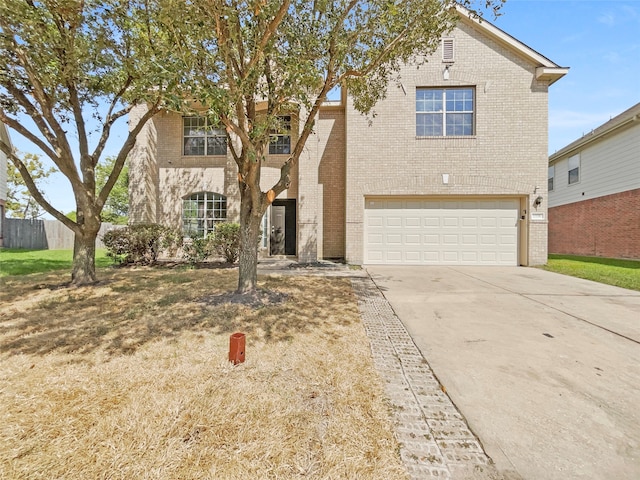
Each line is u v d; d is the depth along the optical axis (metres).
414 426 2.16
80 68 5.62
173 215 12.38
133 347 3.34
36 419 2.12
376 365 3.06
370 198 10.70
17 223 15.48
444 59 10.21
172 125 12.44
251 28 3.99
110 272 8.36
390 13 4.23
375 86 5.97
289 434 2.04
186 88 3.39
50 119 5.77
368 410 2.32
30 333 3.71
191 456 1.84
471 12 4.82
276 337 3.70
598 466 1.83
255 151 4.47
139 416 2.16
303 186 11.30
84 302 5.11
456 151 10.30
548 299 5.68
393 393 2.57
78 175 6.30
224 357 3.13
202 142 12.46
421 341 3.69
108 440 1.94
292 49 4.61
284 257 12.15
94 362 2.98
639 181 11.59
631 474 1.77
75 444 1.90
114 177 6.69
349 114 10.58
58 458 1.80
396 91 10.39
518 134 10.12
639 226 11.59
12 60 5.25
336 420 2.20
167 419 2.14
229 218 11.95
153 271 8.59
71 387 2.52
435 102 10.40
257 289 5.75
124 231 9.92
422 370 2.98
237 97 3.83
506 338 3.81
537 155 10.07
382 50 5.00
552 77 9.98
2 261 10.13
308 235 11.26
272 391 2.54
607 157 13.09
